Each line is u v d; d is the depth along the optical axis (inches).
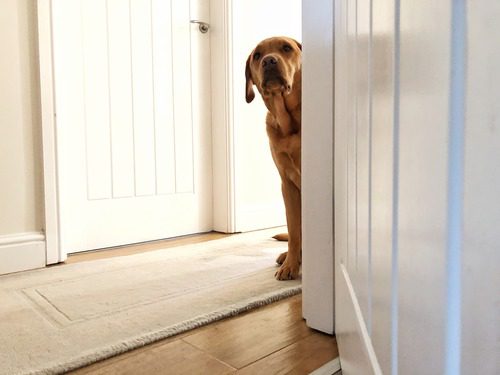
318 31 37.9
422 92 10.5
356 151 23.4
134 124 82.0
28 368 32.2
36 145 65.2
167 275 59.0
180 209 89.9
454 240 8.8
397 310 13.5
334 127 37.1
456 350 8.8
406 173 12.2
